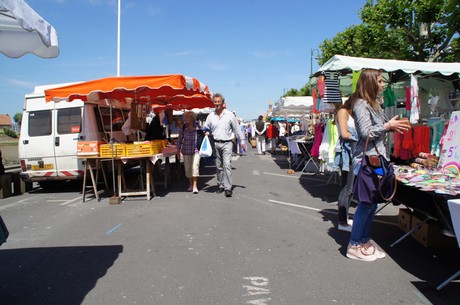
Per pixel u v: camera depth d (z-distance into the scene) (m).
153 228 5.20
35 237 5.00
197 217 5.74
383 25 12.65
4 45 3.31
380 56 14.21
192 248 4.31
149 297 3.11
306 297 3.05
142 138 9.04
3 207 7.29
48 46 3.04
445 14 11.49
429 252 4.06
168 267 3.75
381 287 3.22
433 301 2.96
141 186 7.89
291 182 9.15
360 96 3.65
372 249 3.95
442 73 6.23
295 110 14.82
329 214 5.82
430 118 6.86
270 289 3.21
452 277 3.10
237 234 4.81
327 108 7.52
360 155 3.64
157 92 8.84
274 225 5.21
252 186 8.59
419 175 4.10
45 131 8.59
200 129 8.31
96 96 8.35
